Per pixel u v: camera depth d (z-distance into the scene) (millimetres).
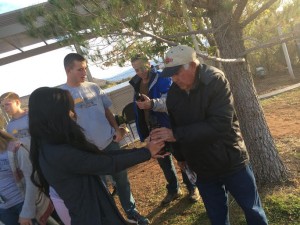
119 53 3457
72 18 2994
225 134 2730
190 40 4793
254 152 4418
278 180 4383
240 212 4055
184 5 3562
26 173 3160
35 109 2188
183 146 2857
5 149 3295
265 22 4801
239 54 4113
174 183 4789
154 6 3119
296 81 12461
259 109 4363
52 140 2178
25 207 3158
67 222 2426
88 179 2258
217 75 2645
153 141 2547
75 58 3947
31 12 3326
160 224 4375
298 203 3873
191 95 2709
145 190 5543
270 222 3736
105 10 2885
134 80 4426
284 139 6145
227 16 4098
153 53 3646
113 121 4402
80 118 3996
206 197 3080
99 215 2252
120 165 2279
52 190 2424
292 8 4410
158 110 3693
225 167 2836
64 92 2262
